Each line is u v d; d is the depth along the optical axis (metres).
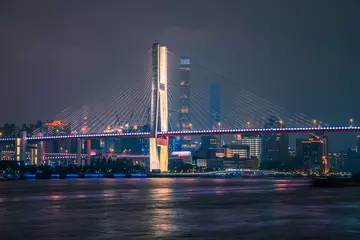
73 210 96.31
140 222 76.69
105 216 85.12
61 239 61.56
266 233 65.50
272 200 121.31
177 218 81.94
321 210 94.19
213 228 70.00
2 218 82.62
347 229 68.69
